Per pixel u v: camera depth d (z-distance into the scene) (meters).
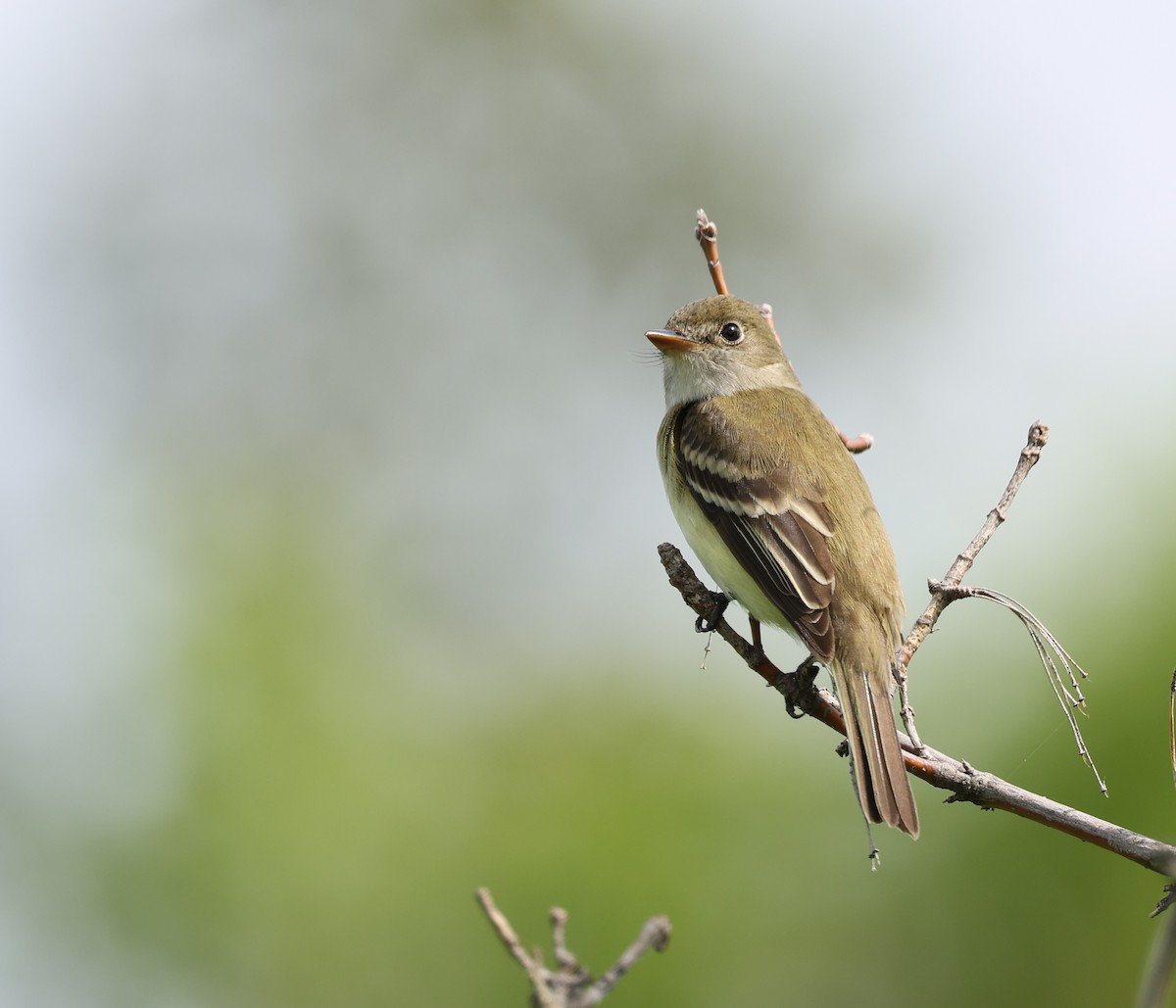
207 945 12.84
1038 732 11.96
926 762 7.50
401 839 13.46
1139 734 11.66
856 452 10.05
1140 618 12.11
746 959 12.36
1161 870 6.45
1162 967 5.14
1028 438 7.93
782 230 21.66
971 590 7.70
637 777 13.58
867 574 9.08
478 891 5.42
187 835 13.21
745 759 13.37
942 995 11.73
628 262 21.95
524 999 12.31
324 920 12.95
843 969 12.12
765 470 9.65
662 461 10.60
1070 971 11.38
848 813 12.60
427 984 12.65
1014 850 11.68
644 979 12.22
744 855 12.84
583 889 12.77
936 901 11.89
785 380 10.97
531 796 13.66
